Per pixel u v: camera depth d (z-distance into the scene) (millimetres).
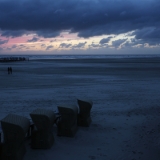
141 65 63906
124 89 18641
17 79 26391
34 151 5984
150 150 6348
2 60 95625
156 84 22094
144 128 8281
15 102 12930
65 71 40281
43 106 11930
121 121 9188
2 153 5148
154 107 11891
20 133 5117
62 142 6691
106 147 6496
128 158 5828
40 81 24391
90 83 22750
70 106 7266
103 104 12602
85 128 8078
